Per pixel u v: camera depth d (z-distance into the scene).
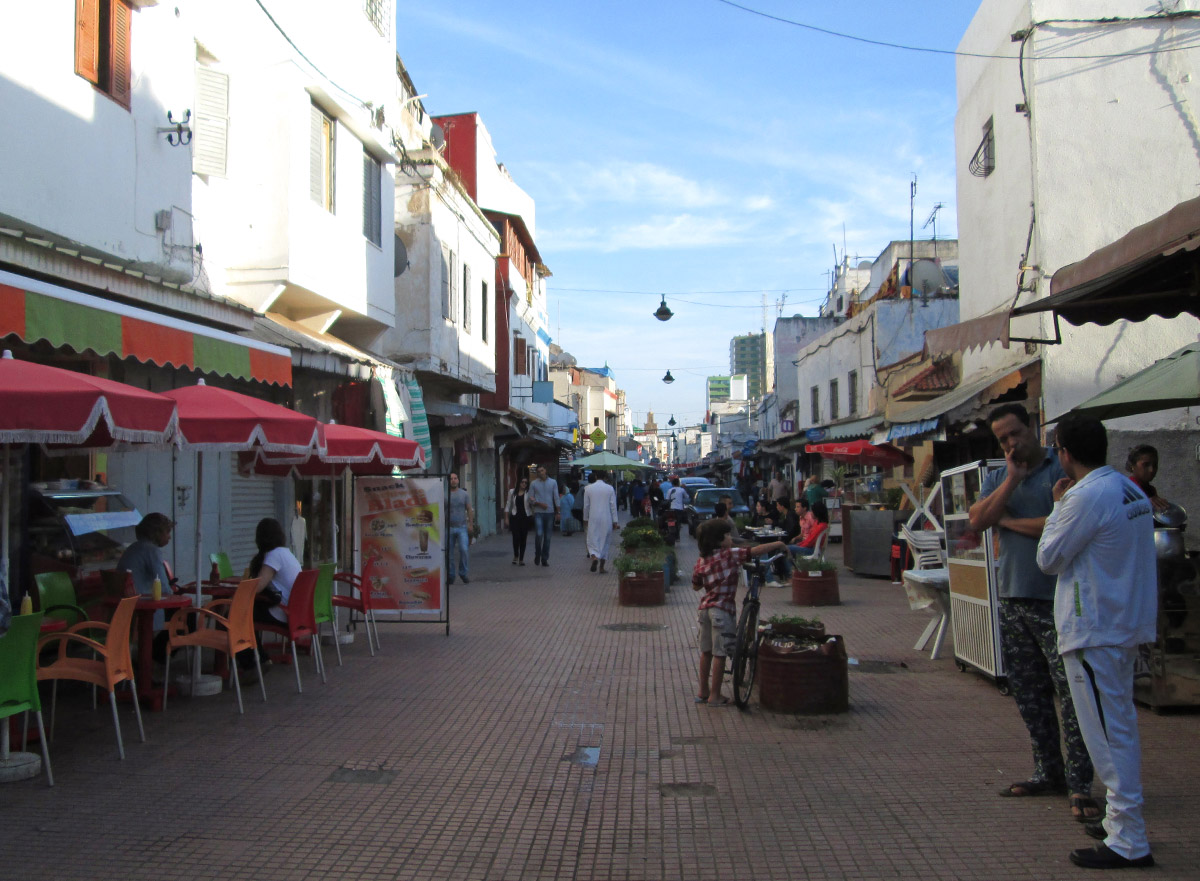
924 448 19.44
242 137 12.66
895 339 28.16
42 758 5.81
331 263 14.09
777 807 5.12
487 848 4.60
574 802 5.24
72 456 9.19
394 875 4.29
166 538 8.30
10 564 7.71
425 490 10.84
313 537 15.29
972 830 4.73
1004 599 5.29
